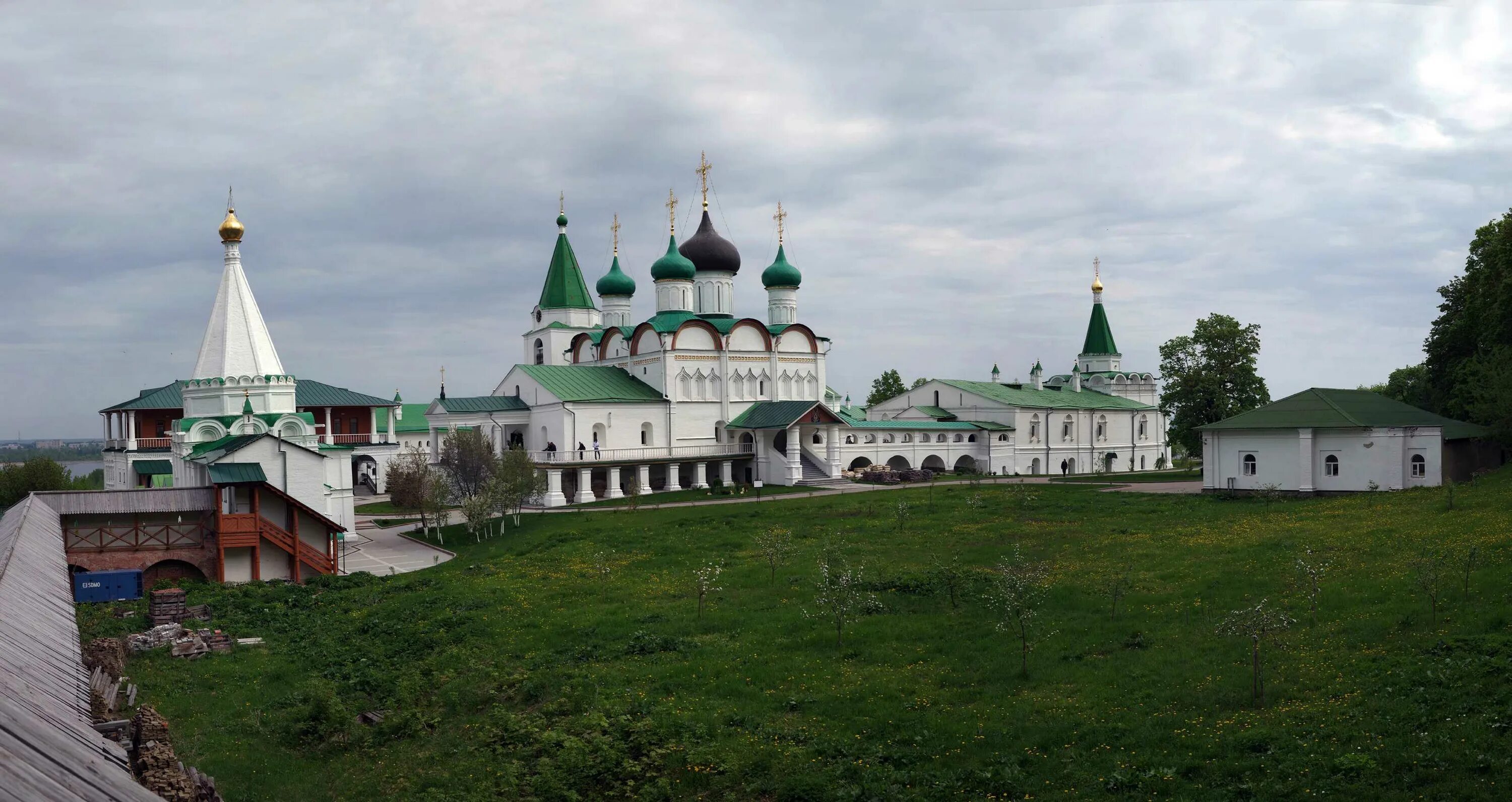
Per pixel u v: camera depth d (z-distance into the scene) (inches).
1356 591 1312.7
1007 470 4451.3
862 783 909.2
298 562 2071.9
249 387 2593.5
